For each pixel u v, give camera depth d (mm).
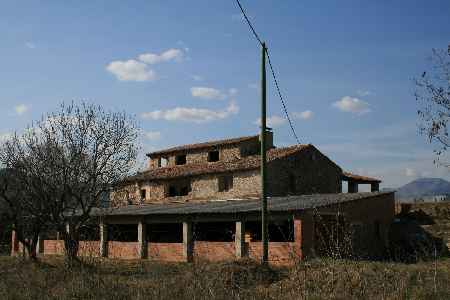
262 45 18562
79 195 25359
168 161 49719
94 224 32781
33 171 25500
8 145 26531
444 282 14188
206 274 16047
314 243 25016
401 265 18078
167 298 12414
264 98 18469
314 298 13148
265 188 18312
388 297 12648
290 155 40344
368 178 47875
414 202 44344
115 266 25094
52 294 13633
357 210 29375
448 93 13859
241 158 42750
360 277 14250
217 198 41031
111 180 27203
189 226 29656
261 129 18438
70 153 26094
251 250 26641
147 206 37562
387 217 32094
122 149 27438
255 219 26844
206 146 46625
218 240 34625
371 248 29859
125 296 13008
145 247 31562
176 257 29922
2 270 20641
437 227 34062
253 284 16359
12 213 26469
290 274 17266
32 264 22891
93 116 26750
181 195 44844
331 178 43656
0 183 26641
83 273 15148
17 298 13445
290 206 25938
